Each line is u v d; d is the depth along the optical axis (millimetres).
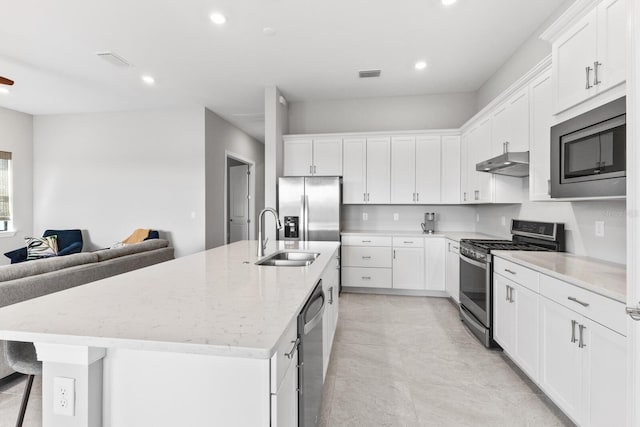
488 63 3652
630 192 1096
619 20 1569
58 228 5422
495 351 2643
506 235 3562
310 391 1387
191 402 983
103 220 5309
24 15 2646
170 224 5145
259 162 7637
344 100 4902
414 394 2049
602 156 1675
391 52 3369
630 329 1138
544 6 2615
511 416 1837
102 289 1379
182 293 1321
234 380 964
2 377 2031
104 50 3268
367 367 2387
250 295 1292
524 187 3184
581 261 2090
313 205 4312
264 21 2785
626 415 1282
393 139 4488
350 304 3922
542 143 2344
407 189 4461
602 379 1415
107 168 5297
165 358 992
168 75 3893
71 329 936
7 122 5117
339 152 4586
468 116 4617
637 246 1084
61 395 981
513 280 2264
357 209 4910
